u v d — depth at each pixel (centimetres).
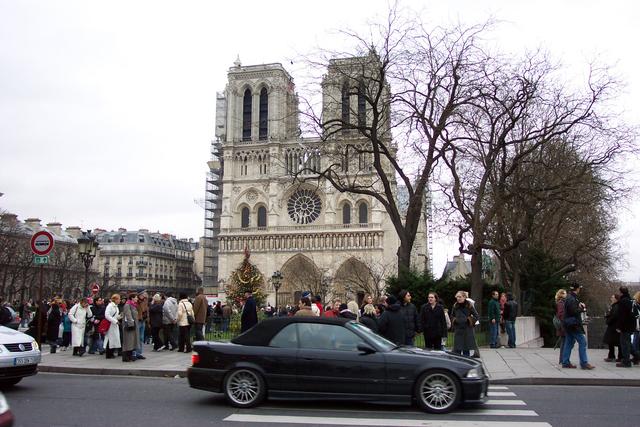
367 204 10744
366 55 3591
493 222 4503
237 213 11425
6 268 7612
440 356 1380
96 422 1200
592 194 4281
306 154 11062
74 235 12500
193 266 16362
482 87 3419
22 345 1605
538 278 4019
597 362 2209
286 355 1384
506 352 2598
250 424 1191
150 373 2006
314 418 1261
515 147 4041
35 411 1315
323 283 9762
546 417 1272
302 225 10962
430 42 3478
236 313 5562
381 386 1343
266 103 11762
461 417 1279
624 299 2036
